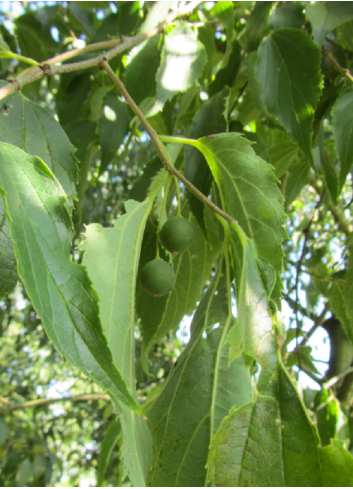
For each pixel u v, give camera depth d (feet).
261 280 0.32
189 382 0.38
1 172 0.26
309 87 0.55
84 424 3.16
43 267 0.24
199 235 0.64
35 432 1.96
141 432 0.32
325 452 0.28
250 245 0.33
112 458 1.77
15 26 0.94
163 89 0.54
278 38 0.57
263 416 0.29
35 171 0.27
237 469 0.28
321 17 0.56
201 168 0.51
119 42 0.46
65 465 2.93
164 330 0.65
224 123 0.53
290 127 0.55
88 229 0.33
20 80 0.35
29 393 2.78
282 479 0.28
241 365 0.38
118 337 0.31
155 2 0.63
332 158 0.90
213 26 0.85
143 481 0.28
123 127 0.78
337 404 0.79
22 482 1.75
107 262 0.33
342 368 1.10
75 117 0.84
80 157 0.82
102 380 0.23
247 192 0.37
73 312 0.23
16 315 2.24
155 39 0.62
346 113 0.56
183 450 0.35
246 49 0.67
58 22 1.01
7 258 0.29
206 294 0.44
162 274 0.38
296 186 0.87
